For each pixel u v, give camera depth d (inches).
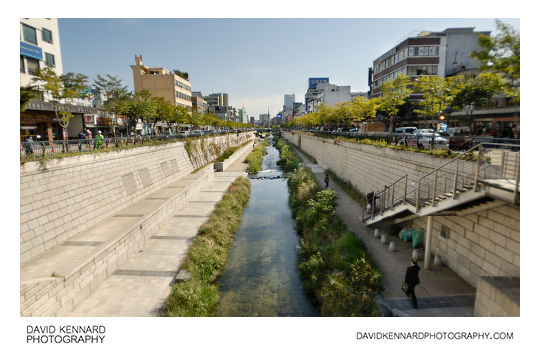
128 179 841.5
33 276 409.4
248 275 543.2
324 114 1861.5
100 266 467.2
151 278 484.7
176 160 1240.2
